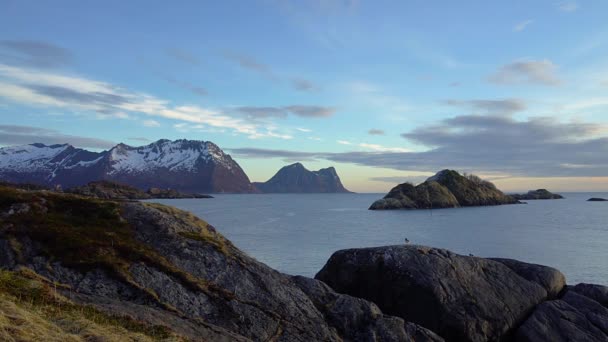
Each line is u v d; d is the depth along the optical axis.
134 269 24.53
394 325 27.17
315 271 58.03
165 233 29.22
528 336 30.42
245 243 88.00
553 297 35.22
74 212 29.75
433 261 34.88
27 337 13.59
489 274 35.22
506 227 125.31
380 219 160.88
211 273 26.66
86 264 23.77
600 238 97.50
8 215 26.97
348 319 27.20
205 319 22.86
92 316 18.39
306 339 24.00
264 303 25.58
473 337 30.52
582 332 30.48
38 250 24.19
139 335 17.55
